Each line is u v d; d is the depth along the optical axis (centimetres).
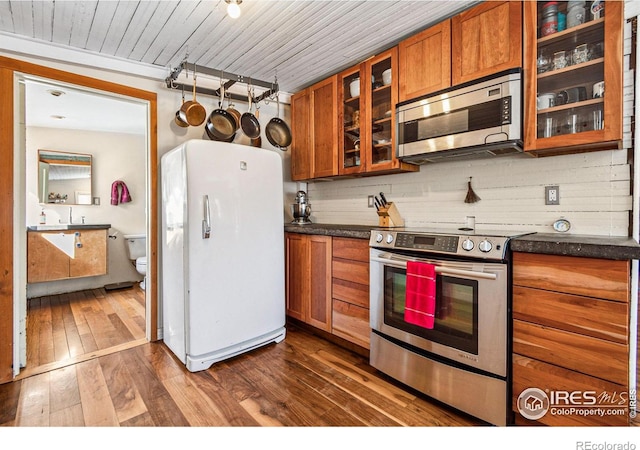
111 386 195
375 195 292
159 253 266
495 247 155
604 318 128
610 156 169
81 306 357
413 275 182
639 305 165
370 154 252
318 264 264
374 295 210
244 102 319
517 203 202
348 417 166
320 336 275
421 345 183
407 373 190
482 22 182
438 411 172
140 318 318
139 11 193
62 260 389
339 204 329
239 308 235
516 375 152
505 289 152
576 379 136
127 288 438
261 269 249
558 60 165
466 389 164
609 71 145
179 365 222
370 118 252
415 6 194
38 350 245
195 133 288
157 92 269
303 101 317
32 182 406
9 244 202
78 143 435
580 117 160
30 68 212
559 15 163
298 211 326
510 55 172
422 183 254
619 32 142
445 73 199
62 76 225
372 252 211
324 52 253
